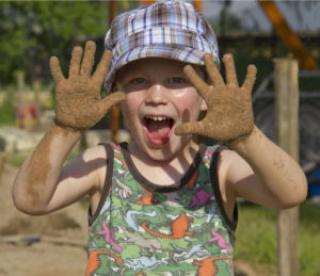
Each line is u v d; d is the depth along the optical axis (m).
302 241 6.97
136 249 2.26
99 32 29.12
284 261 4.99
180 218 2.30
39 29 29.23
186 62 2.28
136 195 2.32
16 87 33.56
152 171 2.35
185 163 2.37
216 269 2.24
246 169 2.31
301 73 11.70
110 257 2.26
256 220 8.06
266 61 13.30
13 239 6.55
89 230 2.35
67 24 28.19
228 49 14.41
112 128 8.71
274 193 2.16
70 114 2.05
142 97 2.29
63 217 7.11
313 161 10.13
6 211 6.98
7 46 28.97
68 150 2.12
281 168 2.10
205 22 2.42
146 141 2.31
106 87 2.41
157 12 2.34
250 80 2.05
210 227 2.30
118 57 2.32
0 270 5.46
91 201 2.41
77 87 2.04
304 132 10.20
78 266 5.76
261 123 9.75
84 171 2.36
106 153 2.40
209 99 2.04
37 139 20.14
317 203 9.84
